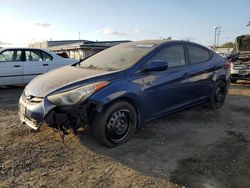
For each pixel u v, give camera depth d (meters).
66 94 3.74
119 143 4.16
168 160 3.76
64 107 3.71
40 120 3.82
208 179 3.29
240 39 12.37
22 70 8.87
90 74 4.19
